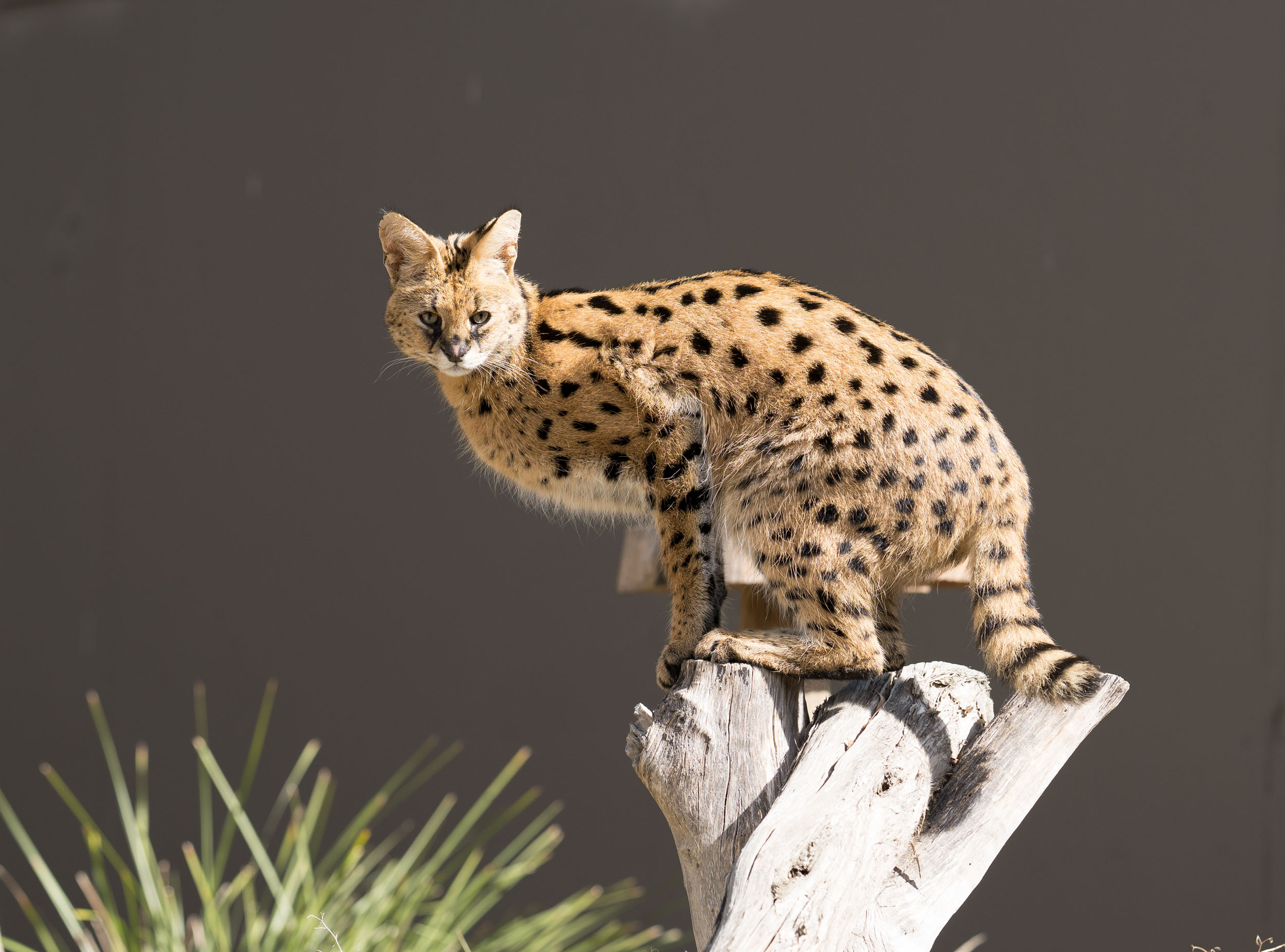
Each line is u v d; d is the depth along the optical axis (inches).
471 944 333.7
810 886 164.7
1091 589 438.9
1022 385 451.5
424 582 548.1
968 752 200.7
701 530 242.1
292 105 583.2
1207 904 415.8
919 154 471.8
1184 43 438.0
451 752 524.4
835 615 222.7
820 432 224.5
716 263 495.2
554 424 256.2
